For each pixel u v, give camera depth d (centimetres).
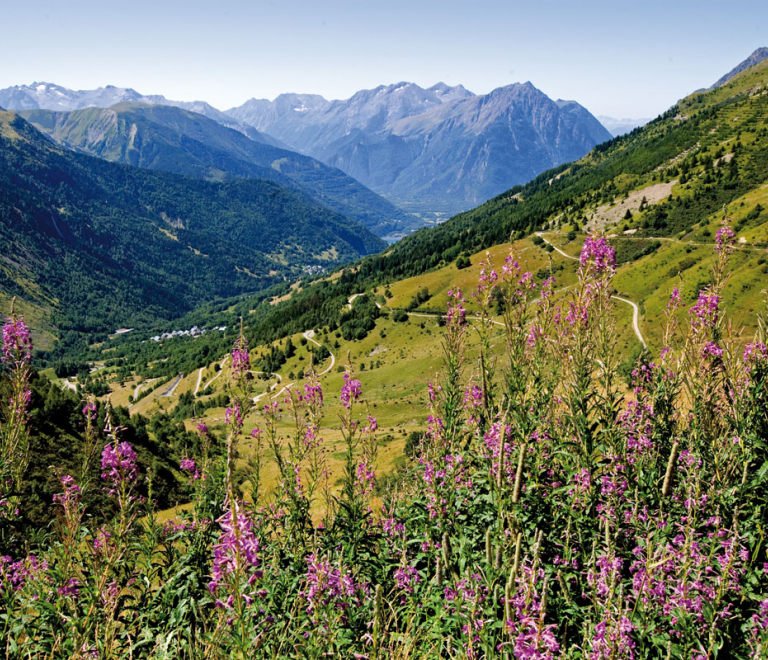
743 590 507
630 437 827
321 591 516
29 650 591
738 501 641
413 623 570
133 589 730
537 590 464
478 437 827
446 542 575
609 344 838
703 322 800
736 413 739
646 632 479
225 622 495
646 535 623
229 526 421
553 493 712
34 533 789
